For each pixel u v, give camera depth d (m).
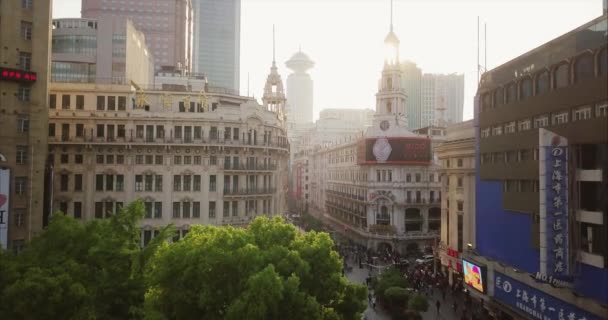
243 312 25.66
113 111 66.25
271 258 31.19
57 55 77.75
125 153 66.56
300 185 169.50
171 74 97.81
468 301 53.81
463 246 59.94
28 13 49.78
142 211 38.94
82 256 34.09
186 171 67.94
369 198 93.44
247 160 72.50
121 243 34.47
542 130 32.16
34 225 49.62
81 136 65.69
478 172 48.41
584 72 31.97
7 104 48.12
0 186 46.97
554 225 32.03
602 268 30.14
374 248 91.62
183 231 67.75
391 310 50.84
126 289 31.97
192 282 29.20
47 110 51.28
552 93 35.19
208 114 68.69
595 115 30.77
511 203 41.22
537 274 34.41
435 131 97.62
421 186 92.06
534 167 37.22
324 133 184.25
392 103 101.62
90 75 78.44
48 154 64.69
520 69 40.25
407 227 91.75
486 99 47.06
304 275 30.44
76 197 65.50
